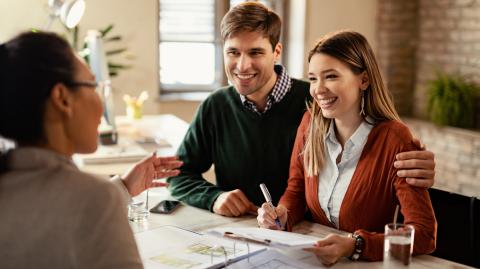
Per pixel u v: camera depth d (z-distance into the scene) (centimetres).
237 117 202
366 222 161
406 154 153
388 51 543
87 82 96
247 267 132
